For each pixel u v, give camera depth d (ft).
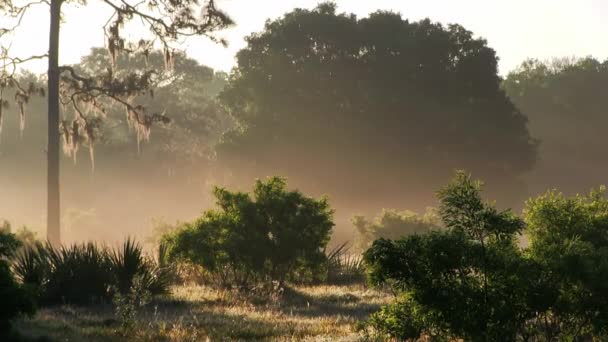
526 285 48.65
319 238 96.32
